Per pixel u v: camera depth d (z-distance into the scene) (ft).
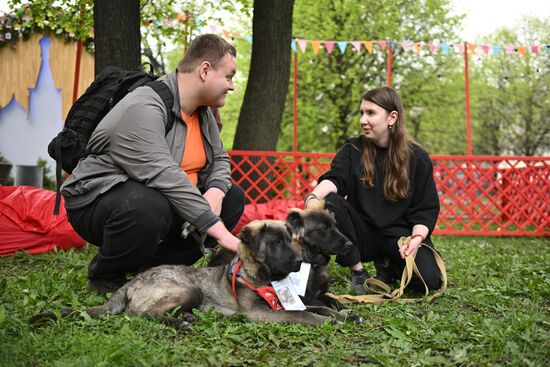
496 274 20.26
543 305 15.21
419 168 17.33
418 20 77.71
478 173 37.73
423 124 86.79
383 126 16.81
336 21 76.74
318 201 16.37
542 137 85.30
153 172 13.82
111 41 25.04
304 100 78.64
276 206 30.96
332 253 15.20
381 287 17.19
